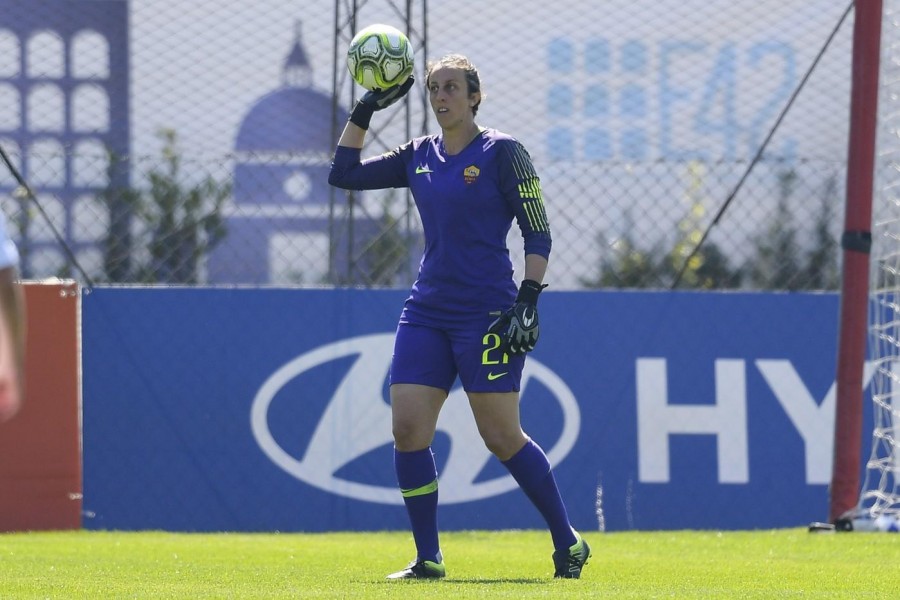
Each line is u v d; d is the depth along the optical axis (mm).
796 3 38656
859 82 26812
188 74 37719
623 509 30375
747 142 38906
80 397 29875
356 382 30469
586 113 38031
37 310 29641
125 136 37531
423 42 32156
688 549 23719
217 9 37719
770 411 31016
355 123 17453
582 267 33156
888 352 30219
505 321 16219
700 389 30906
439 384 16703
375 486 30234
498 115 37375
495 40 36969
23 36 37562
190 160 31953
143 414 30031
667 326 31016
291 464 30156
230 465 30078
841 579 17391
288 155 33094
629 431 30641
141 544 24969
